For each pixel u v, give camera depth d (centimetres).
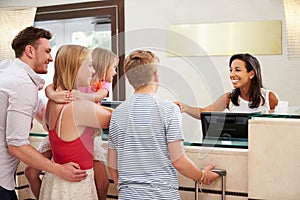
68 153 174
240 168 165
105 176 187
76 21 404
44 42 198
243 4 333
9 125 178
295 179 154
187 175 154
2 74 188
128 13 373
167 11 359
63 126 172
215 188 169
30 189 215
